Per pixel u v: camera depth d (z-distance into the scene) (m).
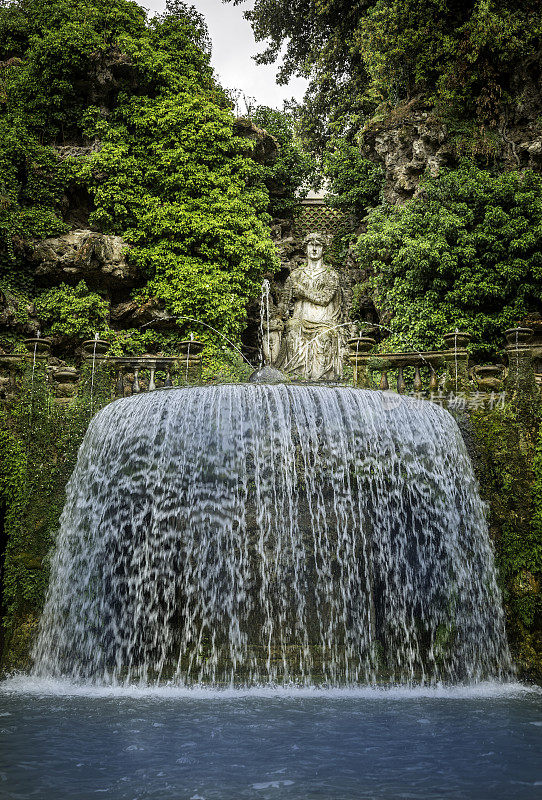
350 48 23.38
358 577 9.88
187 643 9.66
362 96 23.42
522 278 17.50
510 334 11.45
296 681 9.11
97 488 10.49
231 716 7.08
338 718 7.04
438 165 19.12
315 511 9.91
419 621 9.98
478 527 10.38
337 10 24.44
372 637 9.77
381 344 18.31
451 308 17.70
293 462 9.90
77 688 9.06
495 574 10.31
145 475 10.07
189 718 6.98
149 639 9.82
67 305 18.39
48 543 11.02
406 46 20.38
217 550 9.76
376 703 7.94
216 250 19.53
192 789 4.84
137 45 20.80
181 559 9.84
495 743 6.10
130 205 19.78
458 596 10.01
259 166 21.34
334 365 18.27
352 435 10.05
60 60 20.27
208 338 18.86
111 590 10.23
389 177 20.33
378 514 10.03
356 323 20.11
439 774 5.23
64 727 6.58
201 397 10.09
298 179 22.52
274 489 9.84
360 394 10.26
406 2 20.34
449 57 19.94
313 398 10.12
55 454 11.55
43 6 20.89
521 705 7.99
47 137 20.53
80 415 11.80
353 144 23.53
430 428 10.38
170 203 19.98
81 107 20.69
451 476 10.37
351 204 21.78
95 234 18.77
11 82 20.33
